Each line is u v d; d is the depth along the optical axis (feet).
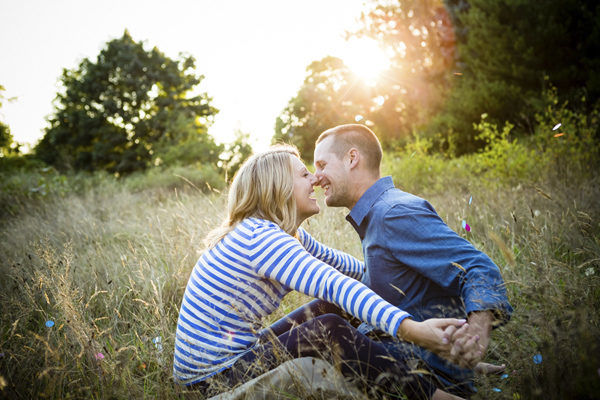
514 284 7.03
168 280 8.67
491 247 9.04
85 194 24.75
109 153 91.71
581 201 10.69
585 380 4.07
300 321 5.98
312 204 6.03
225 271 5.17
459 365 4.58
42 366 5.90
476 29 30.12
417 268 5.23
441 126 31.14
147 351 6.08
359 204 6.12
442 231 5.15
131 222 14.99
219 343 5.14
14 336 6.50
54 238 13.03
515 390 4.69
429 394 4.69
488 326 4.63
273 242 5.03
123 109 93.86
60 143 92.84
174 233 10.64
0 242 13.44
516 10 27.81
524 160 16.48
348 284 4.76
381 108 54.90
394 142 40.29
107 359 5.71
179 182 33.40
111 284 8.47
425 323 4.55
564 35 26.21
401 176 20.84
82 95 98.02
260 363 4.86
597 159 15.37
